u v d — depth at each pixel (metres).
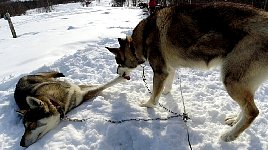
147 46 0.93
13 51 1.91
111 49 1.06
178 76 1.24
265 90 1.09
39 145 0.84
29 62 1.54
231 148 0.79
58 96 0.95
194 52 0.83
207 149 0.79
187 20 0.82
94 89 1.06
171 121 0.89
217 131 0.86
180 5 0.86
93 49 1.52
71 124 0.91
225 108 0.97
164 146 0.80
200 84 1.15
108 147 0.83
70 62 1.39
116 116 0.92
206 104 0.99
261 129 0.86
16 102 1.05
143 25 0.94
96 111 0.96
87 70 1.31
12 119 1.00
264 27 0.72
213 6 0.79
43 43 1.92
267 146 0.79
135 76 1.24
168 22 0.86
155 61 0.92
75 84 1.08
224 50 0.77
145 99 1.03
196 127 0.87
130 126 0.86
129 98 1.03
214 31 0.77
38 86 0.98
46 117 0.88
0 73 1.46
